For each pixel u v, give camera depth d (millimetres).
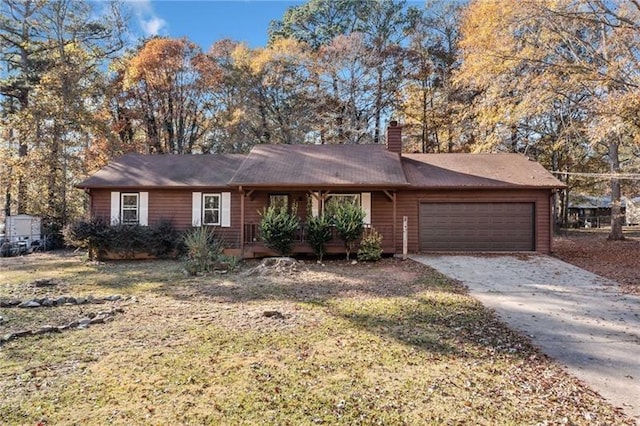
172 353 4906
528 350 5172
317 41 31547
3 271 11930
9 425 3281
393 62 27391
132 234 14031
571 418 3500
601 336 5727
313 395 3842
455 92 24344
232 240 15086
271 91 29062
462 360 4797
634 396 3961
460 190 14289
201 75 27719
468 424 3359
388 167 14531
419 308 7137
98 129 21703
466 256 13430
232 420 3385
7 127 21250
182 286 9266
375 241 12852
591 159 25141
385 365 4594
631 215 23922
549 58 14398
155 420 3373
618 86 12156
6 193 21188
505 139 19312
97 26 23000
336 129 28000
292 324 6164
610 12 12242
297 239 13500
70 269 12234
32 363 4594
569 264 11797
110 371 4367
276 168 14562
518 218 14219
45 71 21953
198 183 14961
